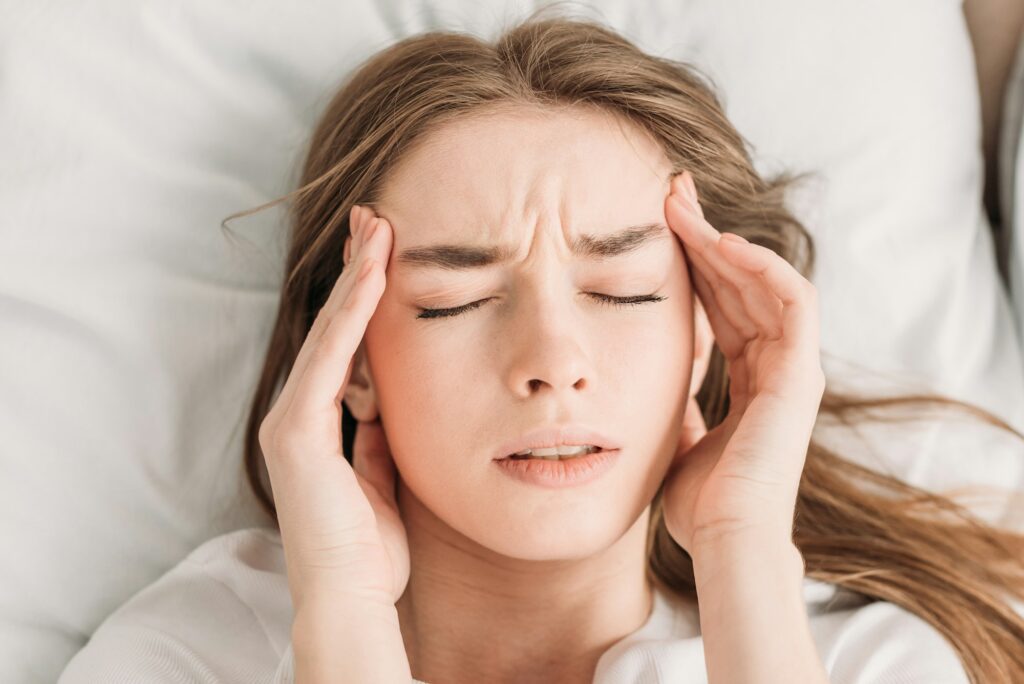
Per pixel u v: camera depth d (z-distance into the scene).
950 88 1.30
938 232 1.30
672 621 1.07
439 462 0.91
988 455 1.24
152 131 1.17
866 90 1.27
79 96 1.14
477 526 0.91
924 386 1.27
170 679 1.00
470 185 0.90
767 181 1.26
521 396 0.87
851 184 1.28
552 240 0.89
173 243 1.17
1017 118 1.34
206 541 1.17
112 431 1.14
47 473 1.12
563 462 0.88
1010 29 1.35
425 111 0.93
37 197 1.13
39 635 1.11
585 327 0.90
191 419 1.17
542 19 1.15
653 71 1.00
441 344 0.90
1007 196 1.36
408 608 1.04
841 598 1.17
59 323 1.13
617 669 0.98
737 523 0.90
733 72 1.26
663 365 0.92
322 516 0.89
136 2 1.15
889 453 1.25
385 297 0.94
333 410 0.93
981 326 1.30
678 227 0.96
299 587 0.89
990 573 1.19
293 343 1.13
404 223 0.93
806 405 0.93
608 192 0.91
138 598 1.11
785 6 1.26
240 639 1.06
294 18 1.19
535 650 1.02
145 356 1.15
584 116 0.93
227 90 1.19
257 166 1.20
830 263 1.28
